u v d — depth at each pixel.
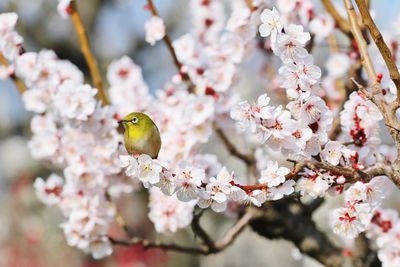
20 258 20.67
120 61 9.38
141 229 19.55
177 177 5.45
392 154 7.73
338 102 9.00
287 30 5.53
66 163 8.95
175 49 9.02
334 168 5.57
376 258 8.48
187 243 19.47
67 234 8.49
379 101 5.75
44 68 8.44
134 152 6.86
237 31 8.12
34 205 20.98
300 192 5.68
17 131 20.75
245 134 9.29
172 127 8.30
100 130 8.13
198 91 8.48
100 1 18.80
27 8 18.17
